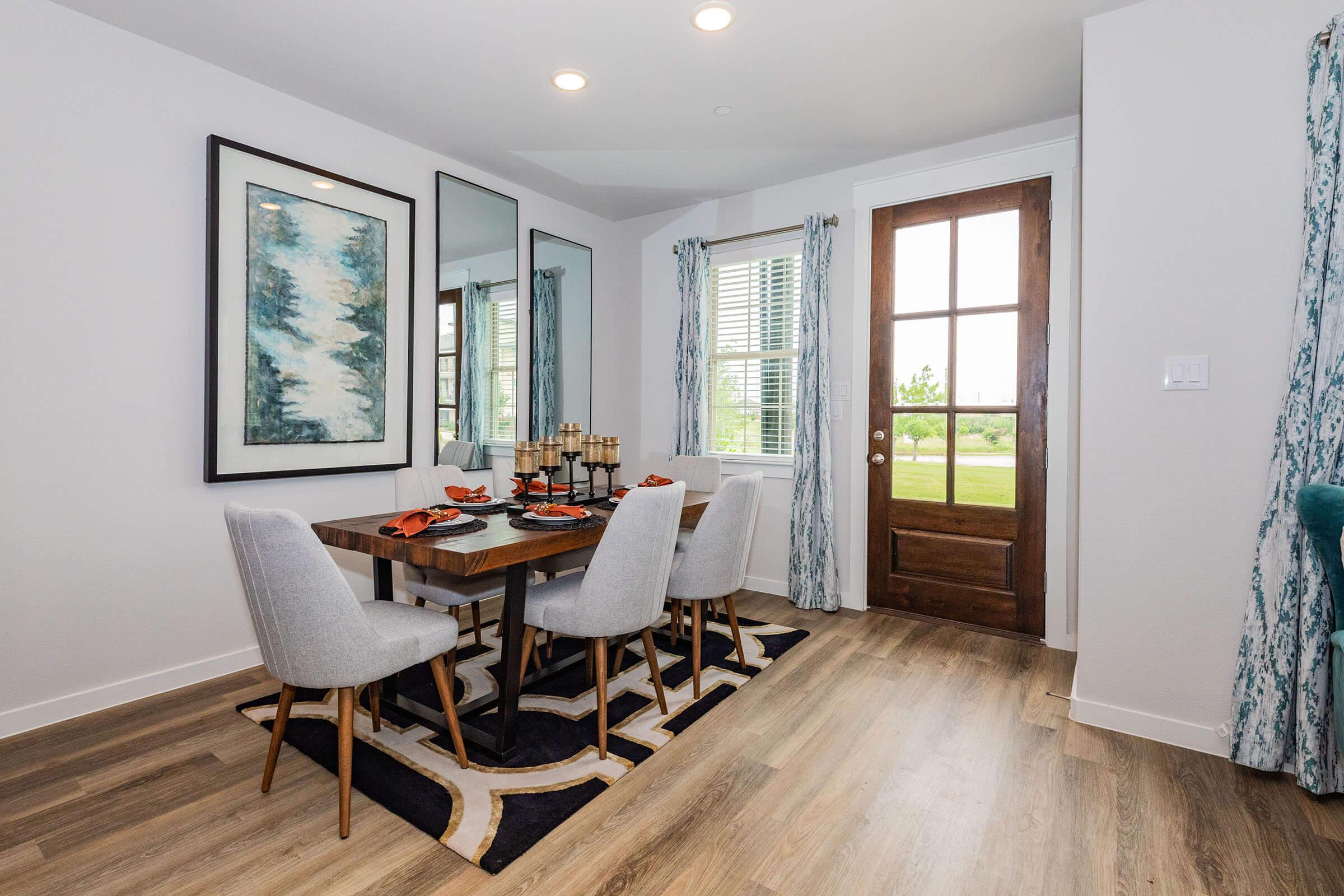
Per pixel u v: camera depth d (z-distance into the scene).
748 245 4.01
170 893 1.41
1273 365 1.93
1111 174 2.17
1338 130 1.79
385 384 3.15
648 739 2.11
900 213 3.46
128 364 2.35
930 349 3.38
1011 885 1.46
